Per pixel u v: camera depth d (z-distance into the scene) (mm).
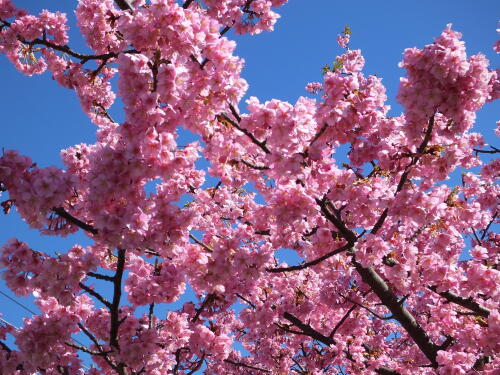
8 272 4738
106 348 5863
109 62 7586
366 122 5223
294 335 10062
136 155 4379
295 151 4836
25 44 6945
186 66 4719
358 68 5277
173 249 5066
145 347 5680
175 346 6469
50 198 4203
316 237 6055
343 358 8812
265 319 8328
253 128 4977
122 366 5867
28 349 5137
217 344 7086
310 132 4910
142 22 4477
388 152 5598
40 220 4277
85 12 6633
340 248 5938
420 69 4641
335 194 5266
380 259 5766
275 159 4918
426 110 4676
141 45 4570
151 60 4613
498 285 5797
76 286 4961
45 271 4719
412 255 6062
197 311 7582
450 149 5336
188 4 6461
